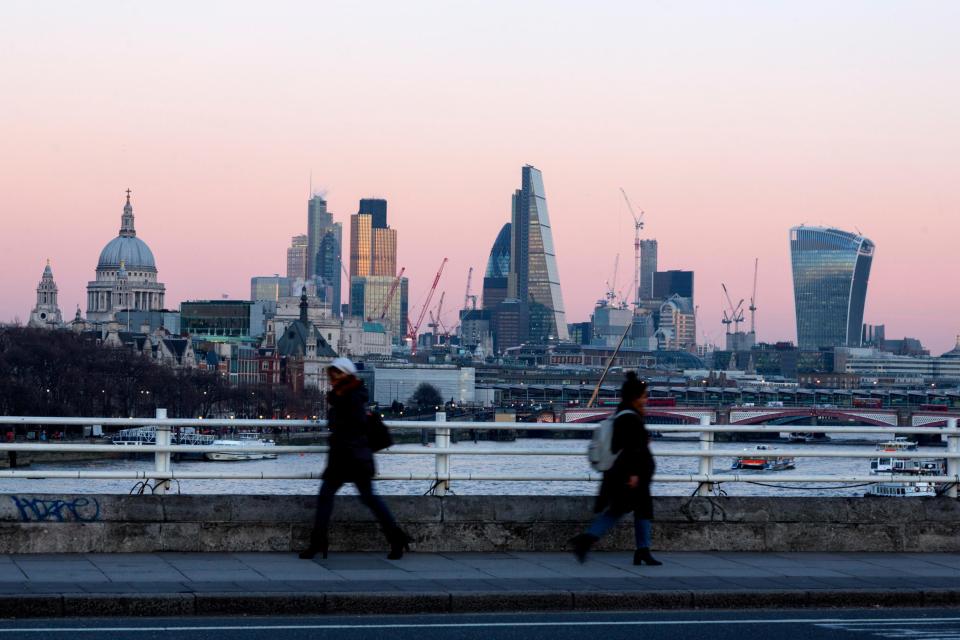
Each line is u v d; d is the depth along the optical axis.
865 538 40.09
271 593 30.11
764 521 39.56
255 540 36.41
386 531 35.50
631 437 34.78
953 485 41.56
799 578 34.78
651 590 32.09
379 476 37.41
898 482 40.66
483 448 38.09
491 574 34.00
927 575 35.84
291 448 36.75
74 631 27.44
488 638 27.73
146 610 29.39
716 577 34.53
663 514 38.91
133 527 35.66
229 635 27.41
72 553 35.28
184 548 35.97
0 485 107.00
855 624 30.42
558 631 28.70
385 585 31.84
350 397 35.03
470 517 37.72
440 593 30.88
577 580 33.41
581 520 38.41
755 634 28.97
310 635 27.61
